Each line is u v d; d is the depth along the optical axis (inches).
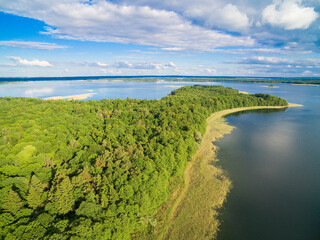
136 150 3142.2
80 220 1950.1
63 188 2139.5
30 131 3873.0
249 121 7130.9
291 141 5191.9
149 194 2541.8
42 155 2942.9
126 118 5452.8
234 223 2541.8
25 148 3034.0
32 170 2642.7
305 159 4197.8
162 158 3176.7
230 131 5979.3
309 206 2854.3
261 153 4471.0
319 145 4928.6
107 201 2244.1
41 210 2150.6
